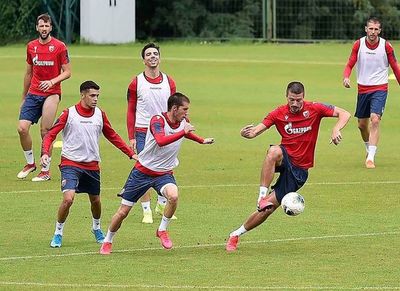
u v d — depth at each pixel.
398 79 56.56
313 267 33.53
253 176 53.16
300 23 165.38
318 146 64.69
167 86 42.47
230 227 40.62
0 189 49.38
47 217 42.66
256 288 30.58
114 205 45.53
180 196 47.47
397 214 43.25
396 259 34.69
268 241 37.91
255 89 97.62
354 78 106.69
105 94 92.81
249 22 164.00
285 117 35.75
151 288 30.61
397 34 163.75
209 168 55.69
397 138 68.50
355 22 164.25
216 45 153.62
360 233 39.34
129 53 135.25
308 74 110.19
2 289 30.47
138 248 36.75
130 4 154.38
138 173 35.69
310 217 42.59
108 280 31.70
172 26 166.88
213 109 83.38
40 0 156.00
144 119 42.38
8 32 157.75
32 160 52.91
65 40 154.75
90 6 152.00
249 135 36.03
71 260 34.69
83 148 37.00
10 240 38.09
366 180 51.88
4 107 83.94
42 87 51.84
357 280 31.66
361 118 57.53
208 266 33.72
